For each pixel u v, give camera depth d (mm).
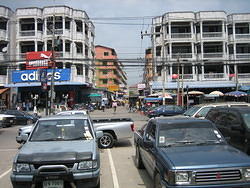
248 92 38531
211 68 42719
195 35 42719
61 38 42375
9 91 41688
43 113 36969
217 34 42094
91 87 50438
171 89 40312
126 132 11852
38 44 43500
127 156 10117
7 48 42875
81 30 45625
